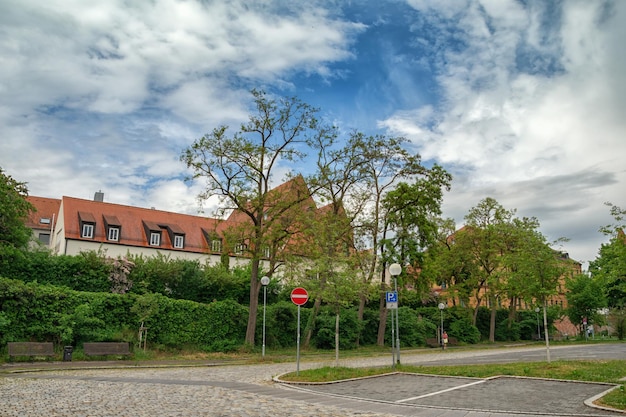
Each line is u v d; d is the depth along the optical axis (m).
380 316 48.22
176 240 66.31
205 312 36.12
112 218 63.81
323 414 11.59
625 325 67.75
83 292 31.31
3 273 34.31
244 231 37.81
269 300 47.16
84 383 17.19
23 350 26.25
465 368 21.56
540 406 12.98
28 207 36.94
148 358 30.80
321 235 34.25
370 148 44.81
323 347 43.03
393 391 16.03
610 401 12.86
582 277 68.38
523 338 67.88
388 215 47.44
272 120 38.19
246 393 15.16
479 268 58.50
